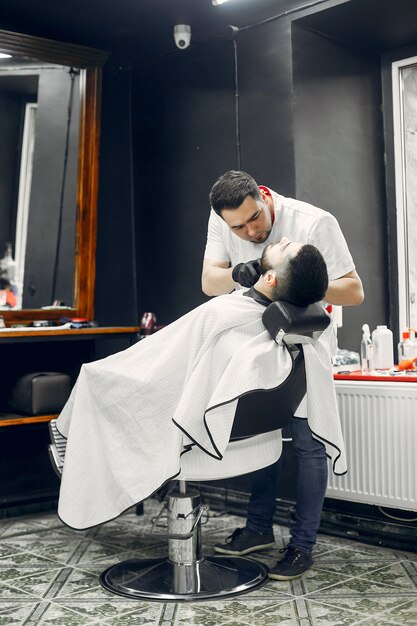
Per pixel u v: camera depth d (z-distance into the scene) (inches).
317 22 136.3
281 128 137.6
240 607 94.0
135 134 169.6
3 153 147.7
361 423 124.3
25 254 150.3
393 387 119.6
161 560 110.0
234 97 146.9
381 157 150.2
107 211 166.9
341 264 108.7
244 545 116.3
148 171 166.4
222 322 89.8
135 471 91.8
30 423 140.8
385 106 149.6
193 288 156.3
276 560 114.3
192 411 87.2
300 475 107.4
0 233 147.7
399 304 146.4
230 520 139.5
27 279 150.5
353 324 141.7
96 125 157.9
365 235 145.7
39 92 151.1
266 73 140.4
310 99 138.4
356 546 121.6
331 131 141.8
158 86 163.5
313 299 89.7
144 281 167.9
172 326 94.7
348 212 143.2
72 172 155.7
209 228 122.0
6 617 91.2
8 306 148.0
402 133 146.8
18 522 140.7
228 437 86.9
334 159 141.7
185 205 157.8
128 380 93.4
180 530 99.8
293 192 135.6
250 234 105.4
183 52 157.2
